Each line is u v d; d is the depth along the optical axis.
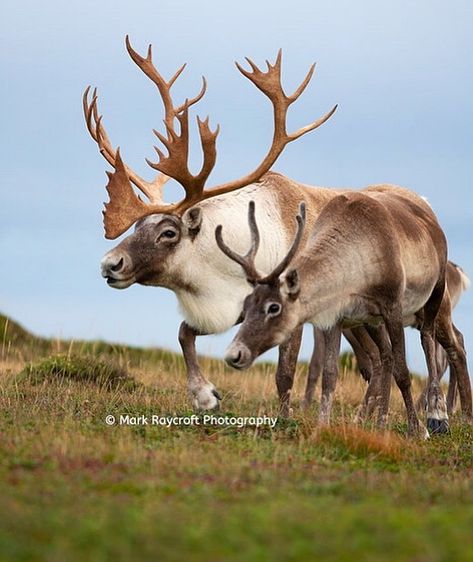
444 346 39.62
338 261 31.55
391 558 16.91
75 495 20.89
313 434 29.53
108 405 34.78
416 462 28.55
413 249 33.69
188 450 26.75
